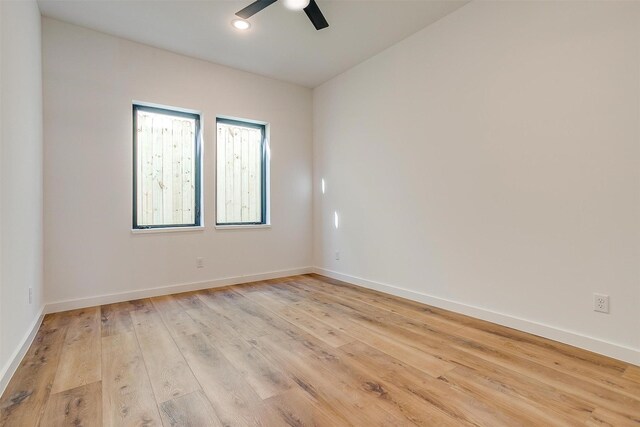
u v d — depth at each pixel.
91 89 3.08
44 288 2.84
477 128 2.69
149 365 1.91
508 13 2.48
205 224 3.77
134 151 3.43
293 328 2.51
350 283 4.01
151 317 2.76
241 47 3.44
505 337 2.31
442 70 2.95
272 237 4.30
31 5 2.40
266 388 1.67
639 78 1.89
